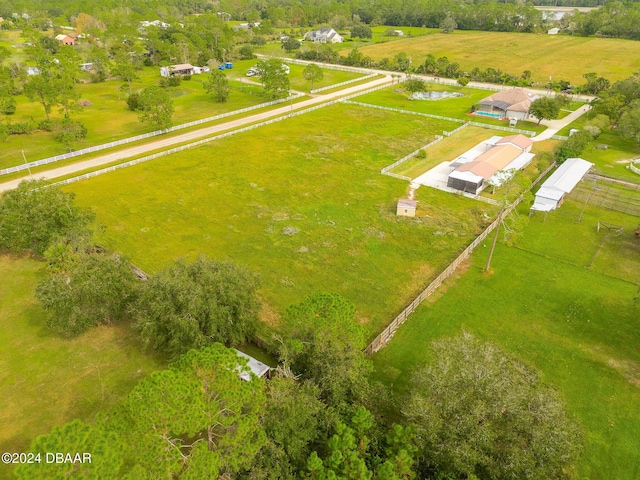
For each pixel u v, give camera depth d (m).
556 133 81.25
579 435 23.45
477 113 93.06
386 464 20.11
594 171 64.44
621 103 82.69
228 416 20.83
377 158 69.88
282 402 23.19
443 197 57.56
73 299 34.41
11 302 38.88
